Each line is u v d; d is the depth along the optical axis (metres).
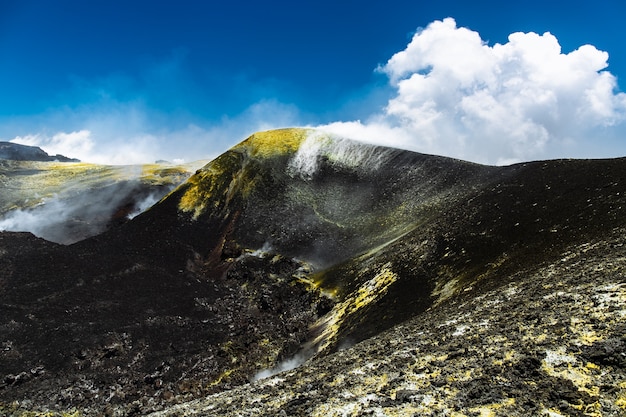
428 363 22.17
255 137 164.38
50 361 59.50
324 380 26.05
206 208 128.50
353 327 60.22
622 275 24.31
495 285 41.75
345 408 19.56
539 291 29.08
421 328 34.28
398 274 67.25
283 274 95.31
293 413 21.11
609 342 17.08
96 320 70.94
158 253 105.38
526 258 46.19
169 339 70.56
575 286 26.36
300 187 135.38
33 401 52.06
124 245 104.94
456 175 111.62
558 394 15.34
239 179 139.38
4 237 91.75
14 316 67.06
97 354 62.94
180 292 86.81
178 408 32.94
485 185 90.12
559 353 17.91
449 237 67.69
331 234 109.19
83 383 56.81
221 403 29.86
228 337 72.81
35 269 81.81
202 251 113.06
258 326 75.62
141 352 65.81
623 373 15.38
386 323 55.38
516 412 15.23
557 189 61.44
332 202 126.25
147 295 82.94
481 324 26.45
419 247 71.56
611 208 44.41
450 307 42.06
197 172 141.88
